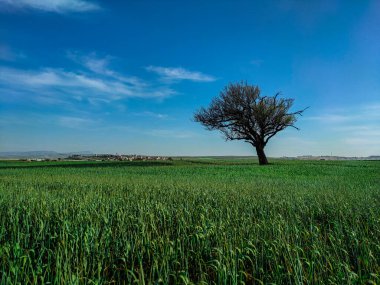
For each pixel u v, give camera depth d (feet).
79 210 31.40
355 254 21.75
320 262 20.30
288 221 29.40
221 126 181.88
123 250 22.18
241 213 33.27
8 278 17.06
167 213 30.27
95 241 22.53
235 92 179.93
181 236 25.40
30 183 66.28
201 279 17.69
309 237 24.48
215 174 105.19
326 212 35.65
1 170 129.29
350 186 64.23
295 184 68.44
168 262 20.34
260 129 182.09
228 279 19.01
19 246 21.50
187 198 42.73
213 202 41.14
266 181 77.10
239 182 73.15
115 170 127.44
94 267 20.49
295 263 18.80
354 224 28.63
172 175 98.78
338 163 187.62
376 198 44.42
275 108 177.17
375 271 19.19
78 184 63.87
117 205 36.04
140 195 46.57
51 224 28.14
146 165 173.58
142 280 17.35
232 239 23.52
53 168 146.20
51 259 21.53
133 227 27.30
